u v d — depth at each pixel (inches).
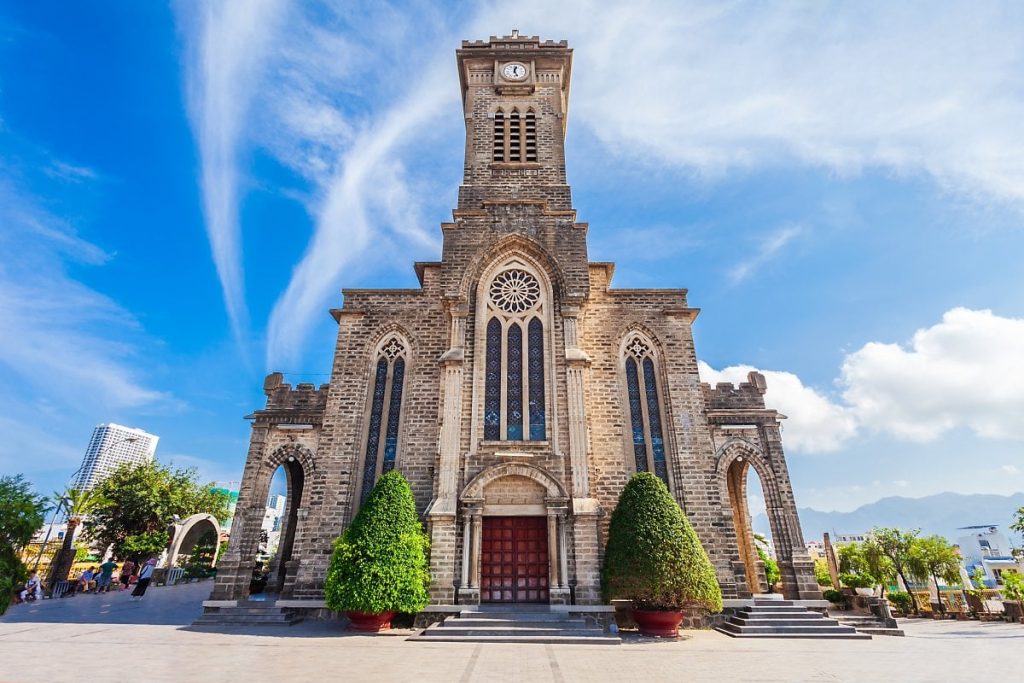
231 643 609.0
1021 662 534.0
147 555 1662.2
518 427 893.8
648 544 729.6
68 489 1325.0
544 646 625.9
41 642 589.9
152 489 1750.7
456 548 794.2
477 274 995.9
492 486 836.0
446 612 744.3
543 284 989.8
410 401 931.3
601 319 993.5
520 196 1127.6
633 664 518.6
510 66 1289.4
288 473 1062.4
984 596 1311.5
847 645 652.7
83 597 1150.3
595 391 935.7
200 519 1679.4
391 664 501.0
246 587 840.9
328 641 637.3
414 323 993.5
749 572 1060.5
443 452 847.1
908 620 1125.7
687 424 919.7
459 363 908.0
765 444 968.9
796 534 901.2
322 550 837.8
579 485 826.8
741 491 1105.4
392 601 704.4
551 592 758.5
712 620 797.2
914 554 1464.1
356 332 987.3
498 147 1215.6
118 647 566.6
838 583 1029.2
